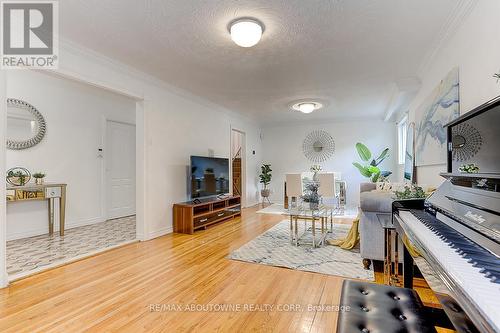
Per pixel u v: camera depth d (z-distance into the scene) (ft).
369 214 8.70
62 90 14.55
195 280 7.86
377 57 10.21
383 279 7.95
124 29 8.09
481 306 1.95
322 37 8.59
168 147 13.79
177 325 5.59
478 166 4.16
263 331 5.41
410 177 14.56
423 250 3.41
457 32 7.78
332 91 14.78
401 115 18.30
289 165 25.70
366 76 12.34
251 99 16.55
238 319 5.83
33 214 13.03
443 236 3.63
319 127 24.59
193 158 14.52
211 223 15.19
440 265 2.77
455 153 5.13
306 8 6.98
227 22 7.71
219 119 18.86
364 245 8.76
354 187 23.36
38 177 12.59
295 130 25.48
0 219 7.16
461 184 4.56
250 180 24.22
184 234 13.48
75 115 15.17
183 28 8.04
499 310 1.83
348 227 15.07
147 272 8.44
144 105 12.20
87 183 15.72
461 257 2.82
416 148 12.99
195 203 14.39
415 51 9.68
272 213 19.88
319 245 11.50
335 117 22.66
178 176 14.53
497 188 3.35
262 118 23.18
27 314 5.96
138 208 12.26
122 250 10.73
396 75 12.18
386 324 3.44
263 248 11.07
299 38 8.65
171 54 9.89
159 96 13.15
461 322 2.29
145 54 9.88
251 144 24.50
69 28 8.01
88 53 9.50
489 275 2.38
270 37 8.59
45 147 13.74
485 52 6.16
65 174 14.60
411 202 6.13
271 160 26.43
